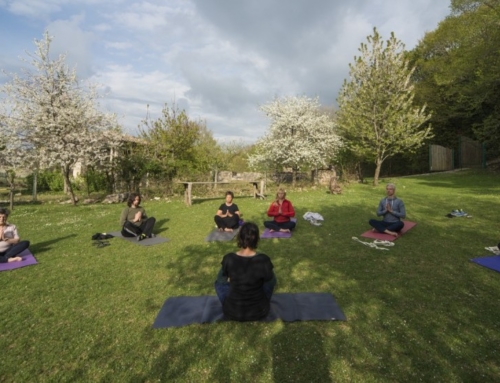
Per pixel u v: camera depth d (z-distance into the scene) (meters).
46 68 14.01
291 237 6.93
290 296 4.05
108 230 8.03
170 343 3.15
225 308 3.47
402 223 6.77
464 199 11.44
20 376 2.73
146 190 15.15
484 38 17.28
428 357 2.90
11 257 5.65
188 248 6.34
